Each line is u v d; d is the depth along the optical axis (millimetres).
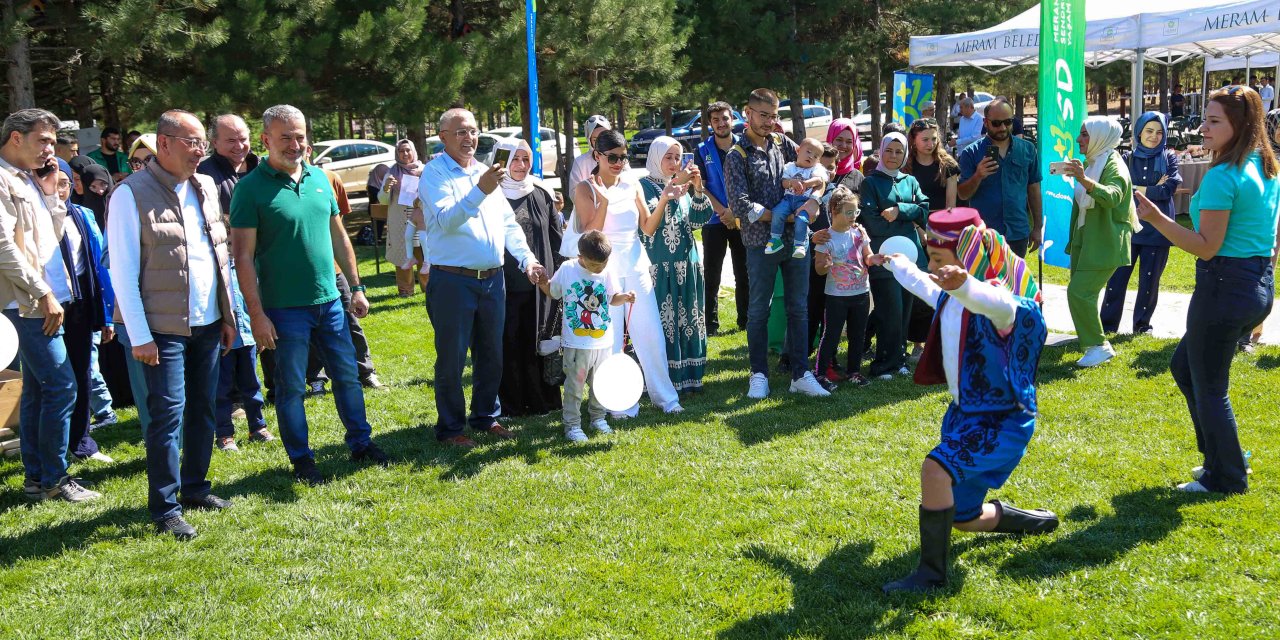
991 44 11359
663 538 4113
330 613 3576
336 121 32625
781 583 3682
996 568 3693
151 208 4180
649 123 31938
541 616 3516
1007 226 6973
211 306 4461
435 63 13445
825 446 5219
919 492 4500
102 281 5703
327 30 12602
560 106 17234
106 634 3459
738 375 6945
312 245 4820
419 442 5602
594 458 5164
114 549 4184
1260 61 20938
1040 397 5922
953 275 3279
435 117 13961
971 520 3662
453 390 5453
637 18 16438
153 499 4363
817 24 22422
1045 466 4738
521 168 5949
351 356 5191
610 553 4004
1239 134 4016
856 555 3885
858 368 6602
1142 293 7406
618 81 18297
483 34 15391
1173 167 7461
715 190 6738
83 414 5449
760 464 4973
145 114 11664
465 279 5285
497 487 4785
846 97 31625
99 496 4852
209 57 11586
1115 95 46250
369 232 15531
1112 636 3193
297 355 4883
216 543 4223
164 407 4297
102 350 6535
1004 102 6727
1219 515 4043
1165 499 4254
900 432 5395
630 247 5949
